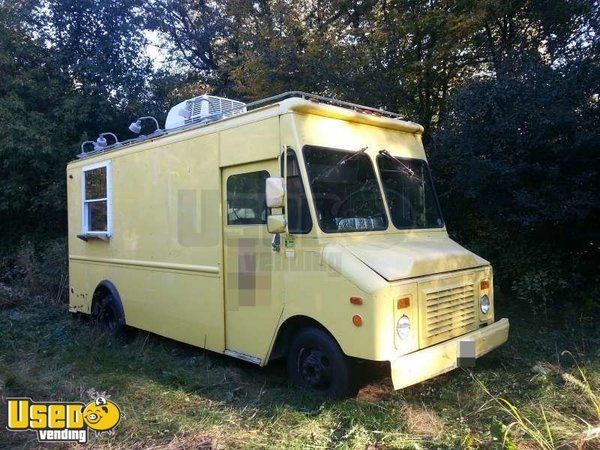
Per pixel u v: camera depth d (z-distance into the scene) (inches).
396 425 162.2
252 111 197.6
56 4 528.7
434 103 390.3
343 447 147.3
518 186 284.5
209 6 653.3
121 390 195.6
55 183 481.1
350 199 189.0
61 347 251.0
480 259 204.7
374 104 368.5
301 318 183.5
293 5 441.1
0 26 479.5
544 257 300.0
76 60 525.0
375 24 398.0
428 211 219.3
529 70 277.4
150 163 248.4
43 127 468.8
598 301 286.5
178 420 168.4
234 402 185.3
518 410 168.9
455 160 301.6
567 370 205.3
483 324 198.4
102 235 280.5
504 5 329.1
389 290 158.6
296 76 390.3
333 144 189.6
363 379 197.0
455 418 168.1
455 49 352.8
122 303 270.7
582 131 261.0
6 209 502.0
